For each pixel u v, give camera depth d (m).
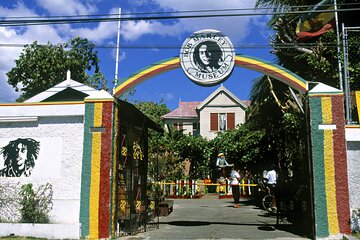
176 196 23.06
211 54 10.31
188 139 25.81
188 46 10.42
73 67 31.41
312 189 9.53
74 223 9.54
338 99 9.66
